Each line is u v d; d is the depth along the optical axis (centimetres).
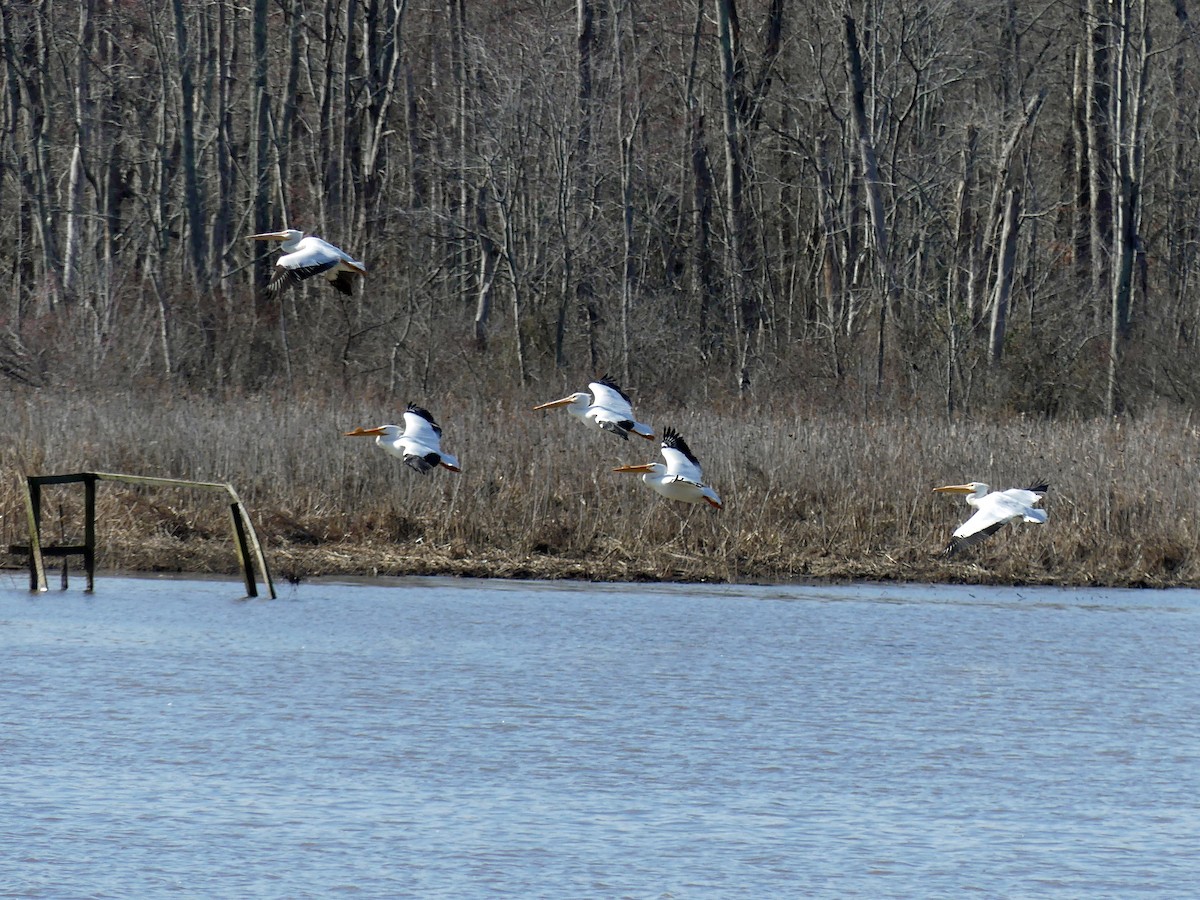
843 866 1052
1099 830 1134
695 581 2177
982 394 3456
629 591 2092
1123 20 3769
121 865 1032
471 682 1548
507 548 2267
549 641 1761
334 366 3406
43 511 2262
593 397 1568
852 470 2391
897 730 1399
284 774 1238
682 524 2297
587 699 1498
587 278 3900
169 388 2961
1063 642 1798
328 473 2370
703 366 3841
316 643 1723
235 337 3388
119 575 2145
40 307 3675
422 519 2311
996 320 3584
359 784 1215
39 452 2348
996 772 1272
